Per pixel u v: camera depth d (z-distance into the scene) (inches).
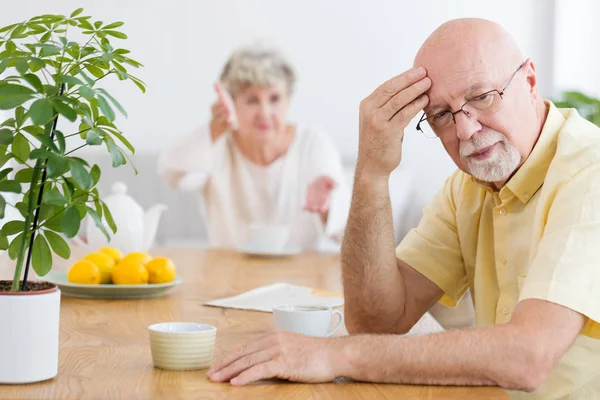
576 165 48.9
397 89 52.2
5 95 35.8
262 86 133.6
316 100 181.3
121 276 66.5
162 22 178.4
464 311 78.7
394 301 58.1
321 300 66.8
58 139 37.6
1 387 37.9
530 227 55.2
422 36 181.9
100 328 53.2
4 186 37.8
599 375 52.7
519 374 40.4
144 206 160.7
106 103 37.3
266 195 136.3
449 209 62.4
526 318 42.0
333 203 125.7
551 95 181.2
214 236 136.3
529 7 181.3
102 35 42.1
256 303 64.2
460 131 50.8
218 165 136.3
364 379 40.6
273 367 39.9
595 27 178.4
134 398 36.7
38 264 40.3
